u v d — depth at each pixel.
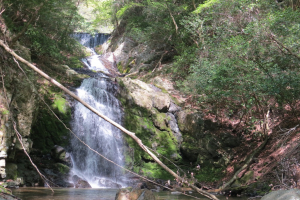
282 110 11.48
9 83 7.25
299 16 8.43
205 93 12.11
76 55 20.81
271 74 8.46
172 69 16.42
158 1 17.98
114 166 11.88
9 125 7.02
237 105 12.76
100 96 13.45
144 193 4.44
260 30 7.89
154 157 2.70
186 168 12.55
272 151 10.25
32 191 7.15
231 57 9.16
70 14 16.69
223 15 12.72
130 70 20.17
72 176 9.83
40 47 14.07
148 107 13.97
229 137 12.24
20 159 8.97
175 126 14.04
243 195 7.98
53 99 12.14
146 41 20.41
